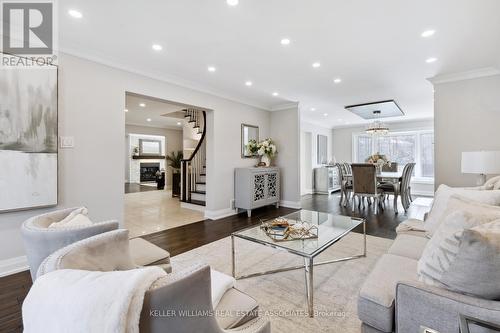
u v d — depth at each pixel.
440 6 2.03
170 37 2.55
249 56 3.00
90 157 2.87
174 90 3.78
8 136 2.30
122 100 3.15
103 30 2.40
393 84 4.07
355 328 1.60
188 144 7.49
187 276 0.69
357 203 6.00
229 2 1.99
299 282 2.18
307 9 2.08
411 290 1.05
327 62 3.18
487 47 2.76
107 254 1.09
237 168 4.83
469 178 3.46
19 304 1.89
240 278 2.26
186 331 0.69
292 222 2.60
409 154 7.71
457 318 0.93
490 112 3.33
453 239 1.03
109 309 0.59
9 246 2.37
